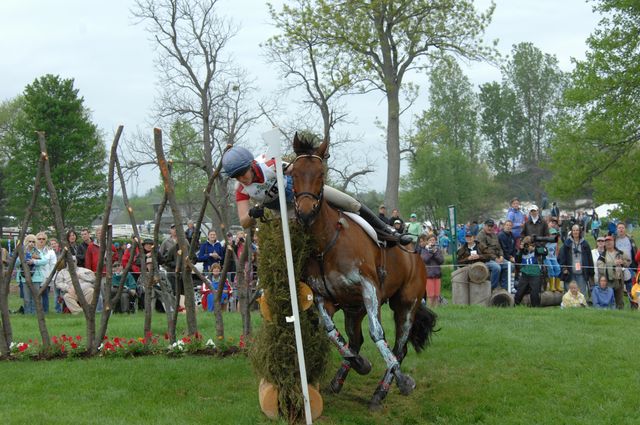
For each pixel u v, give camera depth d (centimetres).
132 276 1443
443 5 2586
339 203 654
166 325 1130
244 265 859
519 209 1655
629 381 745
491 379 767
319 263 629
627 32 2239
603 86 2253
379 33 2606
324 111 2838
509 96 6203
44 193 3300
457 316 1178
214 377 745
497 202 5709
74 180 3366
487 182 5566
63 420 594
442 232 2753
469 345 919
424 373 796
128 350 841
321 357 637
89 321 845
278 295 622
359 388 742
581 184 2389
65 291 1433
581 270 1452
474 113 5900
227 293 1409
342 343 638
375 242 668
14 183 3453
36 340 940
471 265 1439
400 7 2553
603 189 2330
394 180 2769
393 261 708
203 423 607
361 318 718
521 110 6247
